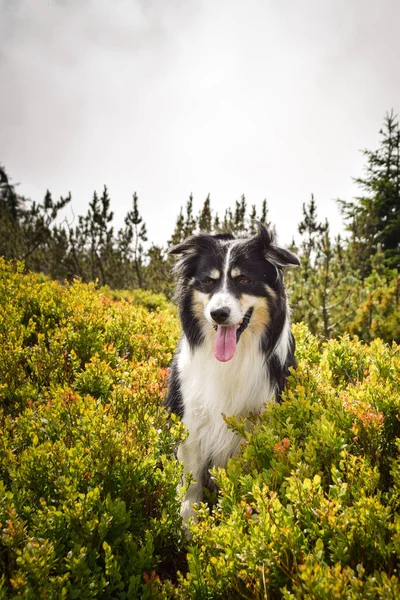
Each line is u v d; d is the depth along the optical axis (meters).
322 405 2.86
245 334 3.48
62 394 3.16
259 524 1.92
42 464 2.35
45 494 2.33
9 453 2.46
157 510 2.43
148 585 1.87
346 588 1.59
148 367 4.04
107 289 10.28
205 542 2.03
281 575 1.87
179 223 15.61
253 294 3.52
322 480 2.29
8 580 1.89
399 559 1.84
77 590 1.80
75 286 6.57
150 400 3.46
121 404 3.32
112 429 2.58
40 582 1.74
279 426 2.63
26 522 2.13
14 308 5.07
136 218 16.23
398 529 1.79
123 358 4.59
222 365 3.38
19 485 2.36
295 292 8.29
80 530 2.07
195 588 1.89
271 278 3.69
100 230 15.84
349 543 1.86
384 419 2.58
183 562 2.47
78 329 4.87
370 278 9.20
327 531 1.91
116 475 2.42
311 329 7.62
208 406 3.35
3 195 28.47
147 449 2.73
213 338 3.49
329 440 2.37
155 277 15.82
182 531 2.39
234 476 2.38
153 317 6.12
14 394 3.60
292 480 2.08
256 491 2.05
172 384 3.68
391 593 1.53
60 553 1.98
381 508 1.88
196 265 3.85
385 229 19.05
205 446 3.40
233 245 3.70
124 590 2.04
